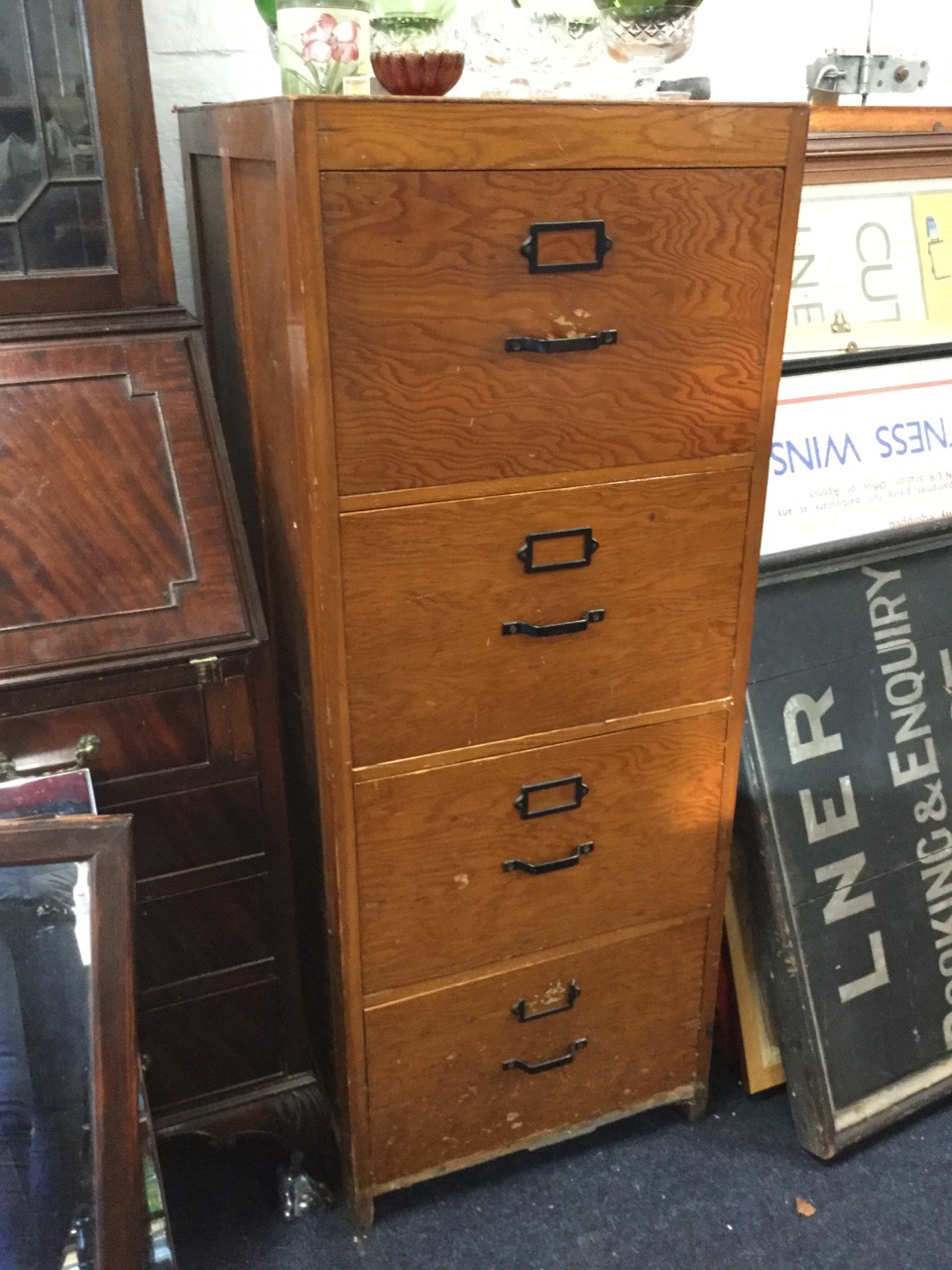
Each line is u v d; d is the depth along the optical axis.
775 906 1.36
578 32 1.20
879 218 1.59
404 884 1.18
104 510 1.05
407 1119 1.30
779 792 1.38
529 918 1.26
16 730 1.03
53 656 1.01
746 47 1.66
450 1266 1.27
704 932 1.38
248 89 1.40
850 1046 1.40
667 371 1.08
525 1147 1.39
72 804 1.03
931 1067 1.47
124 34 1.05
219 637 1.06
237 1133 1.29
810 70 1.56
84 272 1.10
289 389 1.01
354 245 0.91
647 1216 1.33
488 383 1.01
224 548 1.08
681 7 1.14
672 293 1.05
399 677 1.09
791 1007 1.37
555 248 0.98
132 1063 0.95
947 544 1.54
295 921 1.31
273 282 1.00
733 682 1.26
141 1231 0.96
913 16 1.76
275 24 1.16
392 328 0.95
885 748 1.46
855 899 1.42
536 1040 1.33
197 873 1.17
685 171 1.01
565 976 1.32
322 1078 1.39
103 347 1.08
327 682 1.06
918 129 1.60
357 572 1.03
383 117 0.88
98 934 0.94
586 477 1.09
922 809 1.48
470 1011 1.28
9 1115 0.95
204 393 1.10
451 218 0.94
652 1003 1.38
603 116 0.95
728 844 1.34
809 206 1.54
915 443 1.60
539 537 1.08
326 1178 1.38
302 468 1.00
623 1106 1.43
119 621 1.03
